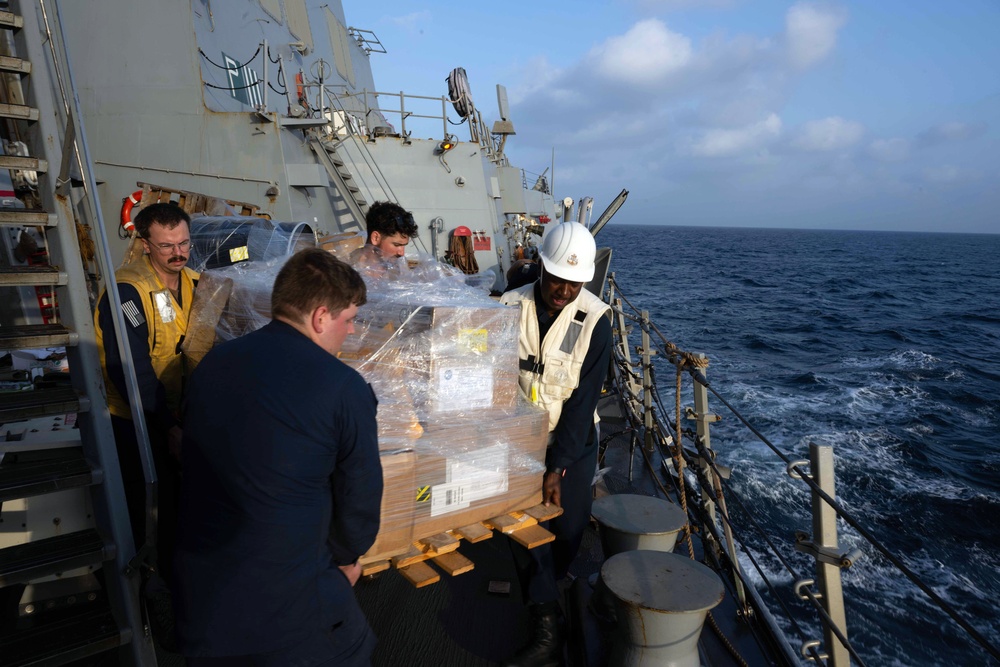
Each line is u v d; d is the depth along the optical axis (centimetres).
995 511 937
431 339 240
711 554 363
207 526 164
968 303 4081
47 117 213
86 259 353
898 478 1045
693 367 349
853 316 3206
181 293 282
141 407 233
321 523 169
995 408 1523
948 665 605
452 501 244
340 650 176
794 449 1160
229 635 162
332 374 168
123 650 224
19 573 200
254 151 737
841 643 222
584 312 279
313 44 1142
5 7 272
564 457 277
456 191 980
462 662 279
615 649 253
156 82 718
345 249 411
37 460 235
